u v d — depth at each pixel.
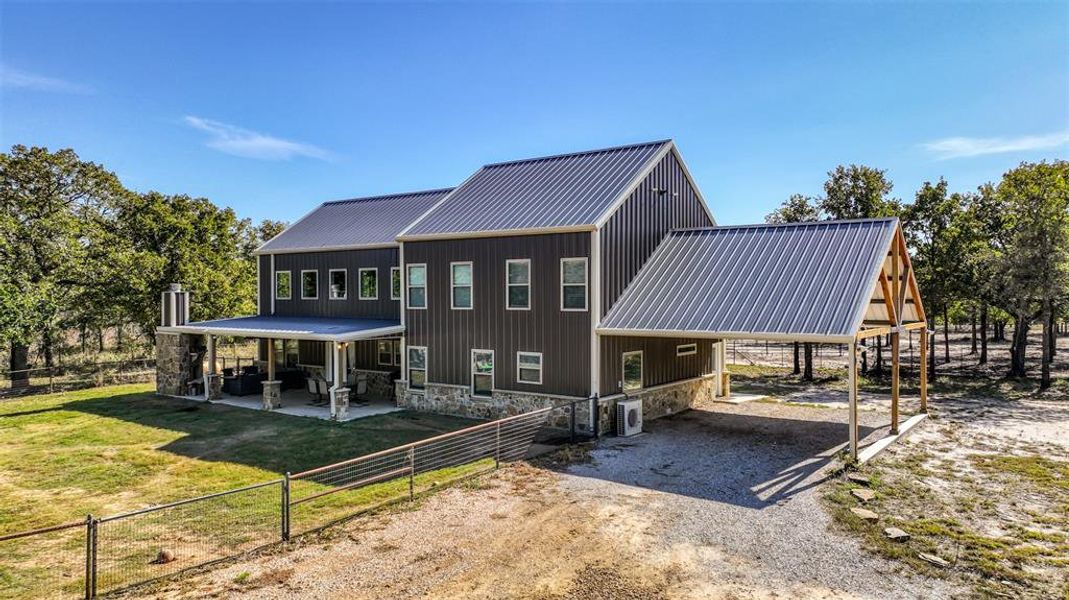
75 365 31.22
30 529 9.15
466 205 18.88
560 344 15.62
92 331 43.34
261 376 21.91
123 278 27.84
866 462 12.20
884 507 9.62
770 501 9.91
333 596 6.83
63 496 10.75
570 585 7.07
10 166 29.06
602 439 14.47
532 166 20.34
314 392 20.25
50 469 12.40
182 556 8.02
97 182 32.41
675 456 12.82
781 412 18.25
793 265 14.80
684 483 10.91
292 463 12.72
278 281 24.44
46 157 30.09
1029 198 24.50
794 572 7.34
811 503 9.79
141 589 7.07
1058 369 30.06
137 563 7.82
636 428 15.11
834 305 12.86
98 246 29.45
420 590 6.96
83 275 28.19
